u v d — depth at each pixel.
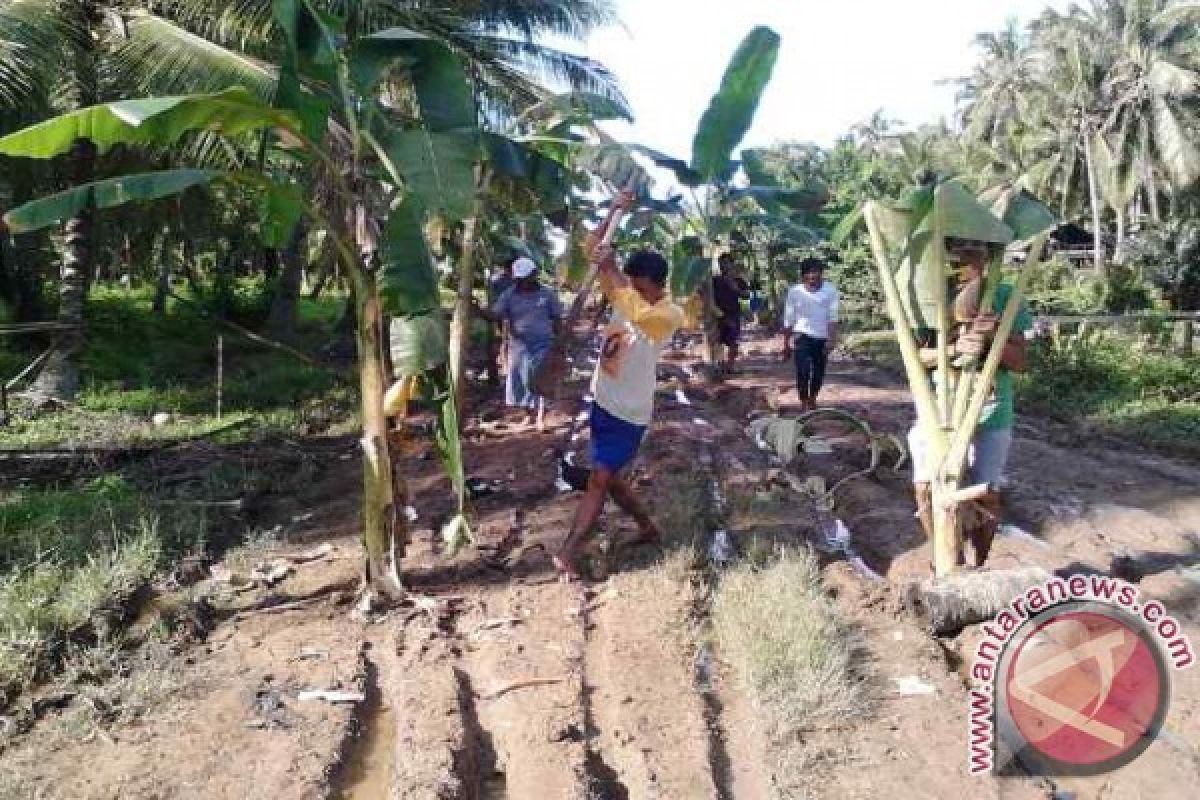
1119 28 31.84
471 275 5.51
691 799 3.40
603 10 14.82
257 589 5.36
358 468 8.52
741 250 22.70
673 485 6.87
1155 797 3.47
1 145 4.07
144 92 10.45
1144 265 22.41
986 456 5.01
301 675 4.34
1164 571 5.60
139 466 8.32
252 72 9.93
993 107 39.00
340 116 6.18
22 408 11.31
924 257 4.76
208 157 11.03
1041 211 4.57
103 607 4.84
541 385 5.20
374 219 4.82
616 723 3.92
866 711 3.96
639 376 5.21
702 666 4.42
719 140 8.77
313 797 3.45
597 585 5.37
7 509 6.53
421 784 3.47
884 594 5.03
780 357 16.27
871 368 15.70
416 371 4.57
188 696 4.15
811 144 32.78
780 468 7.50
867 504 6.79
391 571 5.08
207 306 21.42
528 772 3.63
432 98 4.89
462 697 4.18
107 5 10.88
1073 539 6.34
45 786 3.45
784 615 4.52
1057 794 3.49
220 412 11.27
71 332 11.93
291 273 18.80
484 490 7.16
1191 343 13.99
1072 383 12.16
